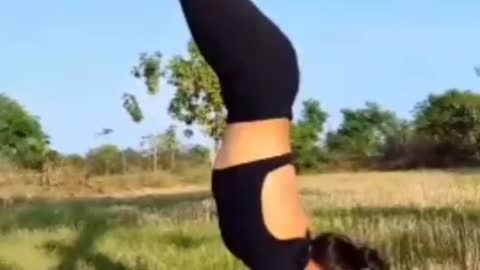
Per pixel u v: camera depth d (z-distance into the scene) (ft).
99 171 188.85
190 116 118.62
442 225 41.57
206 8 9.16
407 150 199.72
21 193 158.30
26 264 44.06
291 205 9.37
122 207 86.94
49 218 73.51
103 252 45.57
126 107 164.04
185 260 41.52
